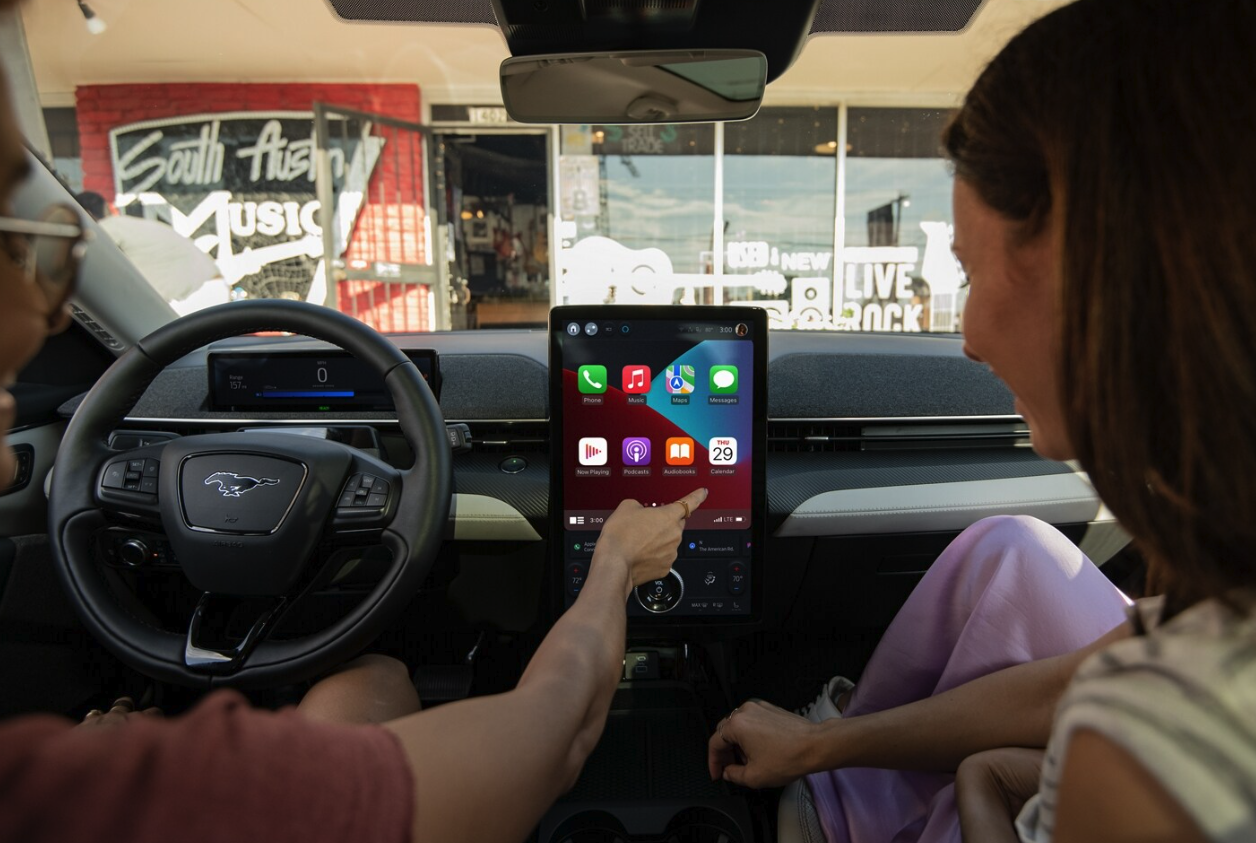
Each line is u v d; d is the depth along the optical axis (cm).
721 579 95
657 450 94
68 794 22
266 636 80
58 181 114
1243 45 25
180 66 489
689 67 103
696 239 566
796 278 575
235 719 26
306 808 25
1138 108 26
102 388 84
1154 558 31
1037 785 61
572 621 55
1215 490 25
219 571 79
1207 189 25
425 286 549
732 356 93
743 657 145
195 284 147
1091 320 28
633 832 87
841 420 125
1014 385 38
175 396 121
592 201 556
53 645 115
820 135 553
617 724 101
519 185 552
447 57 479
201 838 23
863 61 463
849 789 78
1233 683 24
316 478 80
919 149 556
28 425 113
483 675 126
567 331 93
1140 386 27
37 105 121
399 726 34
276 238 538
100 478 83
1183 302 25
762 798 96
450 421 120
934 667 82
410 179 537
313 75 509
